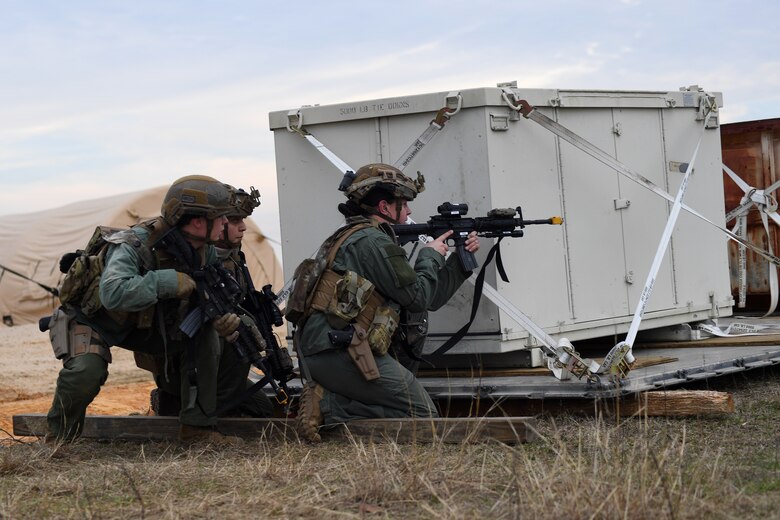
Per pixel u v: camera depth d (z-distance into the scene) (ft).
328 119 25.63
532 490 14.99
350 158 25.57
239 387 23.31
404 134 24.79
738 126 37.45
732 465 16.94
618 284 26.81
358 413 21.31
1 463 19.56
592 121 26.55
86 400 21.66
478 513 14.64
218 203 20.77
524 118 24.56
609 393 21.26
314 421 21.20
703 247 29.78
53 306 80.74
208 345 21.70
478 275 22.76
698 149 28.66
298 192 26.37
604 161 24.82
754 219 36.60
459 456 17.62
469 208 23.82
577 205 25.81
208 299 20.80
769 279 35.12
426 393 21.57
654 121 28.48
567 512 13.85
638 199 27.63
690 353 27.40
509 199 24.00
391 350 22.09
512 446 19.49
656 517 13.67
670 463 16.06
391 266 20.92
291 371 22.09
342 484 16.97
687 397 21.27
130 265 20.53
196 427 22.04
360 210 22.34
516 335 23.93
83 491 17.29
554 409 22.33
